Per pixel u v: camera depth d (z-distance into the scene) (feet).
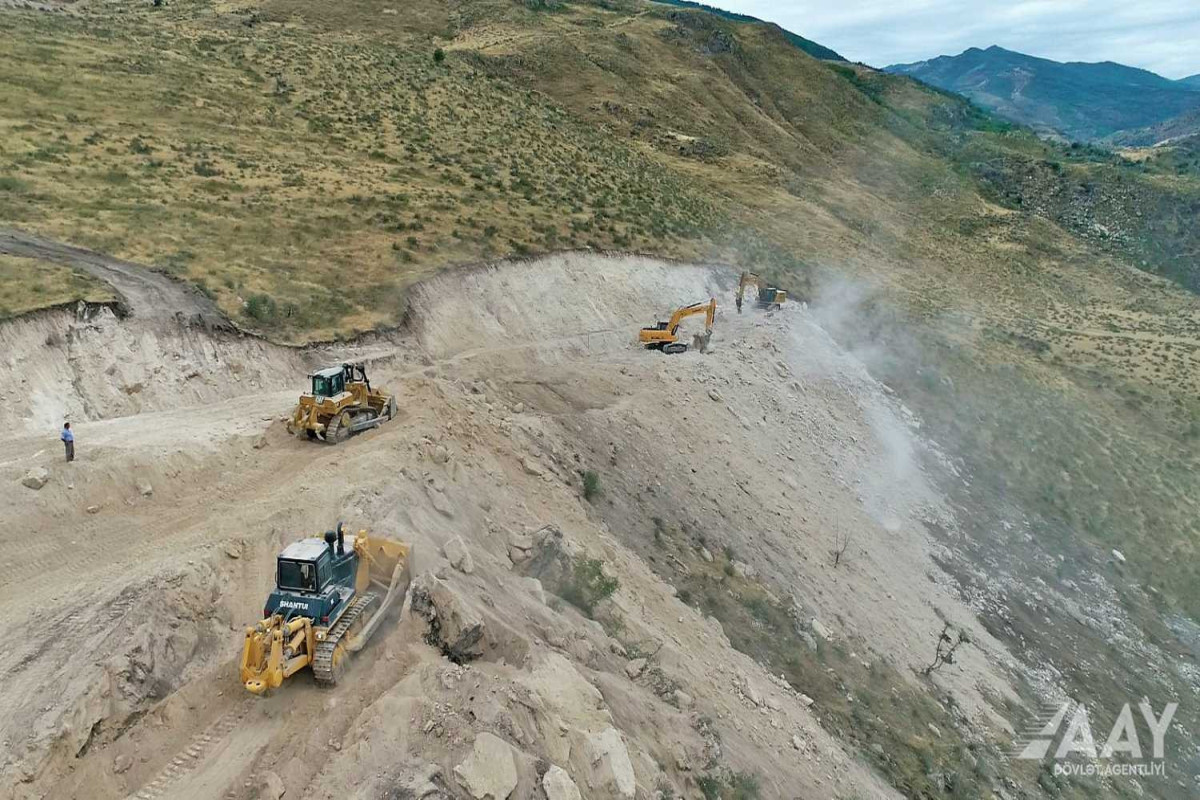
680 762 48.70
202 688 40.65
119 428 68.69
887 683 84.23
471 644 44.80
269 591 47.34
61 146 132.77
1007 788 76.89
